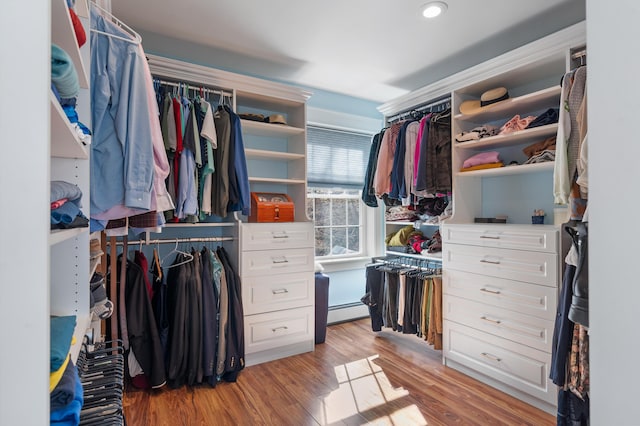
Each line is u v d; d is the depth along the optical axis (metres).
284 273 2.73
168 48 2.63
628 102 0.41
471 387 2.28
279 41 2.53
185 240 2.55
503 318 2.20
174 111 2.23
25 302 0.47
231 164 2.46
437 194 2.75
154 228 1.80
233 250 2.68
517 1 2.05
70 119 0.89
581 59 2.01
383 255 3.98
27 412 0.46
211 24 2.30
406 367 2.58
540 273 2.02
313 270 2.88
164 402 2.10
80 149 0.97
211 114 2.39
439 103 2.94
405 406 2.06
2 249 0.46
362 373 2.48
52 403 0.62
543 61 2.17
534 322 2.04
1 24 0.47
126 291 2.16
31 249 0.47
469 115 2.60
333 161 3.71
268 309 2.66
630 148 0.41
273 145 3.21
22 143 0.47
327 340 3.15
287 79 3.28
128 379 2.31
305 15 2.20
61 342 0.73
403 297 2.85
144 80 1.36
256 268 2.62
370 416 1.96
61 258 1.09
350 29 2.38
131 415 1.96
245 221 2.97
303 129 2.99
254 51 2.69
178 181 2.25
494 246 2.26
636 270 0.41
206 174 2.40
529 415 1.96
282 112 3.24
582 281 1.59
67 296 1.09
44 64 0.48
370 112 3.93
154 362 2.16
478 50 2.69
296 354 2.82
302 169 3.02
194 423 1.89
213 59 2.83
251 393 2.21
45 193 0.48
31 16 0.48
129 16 2.21
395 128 3.04
